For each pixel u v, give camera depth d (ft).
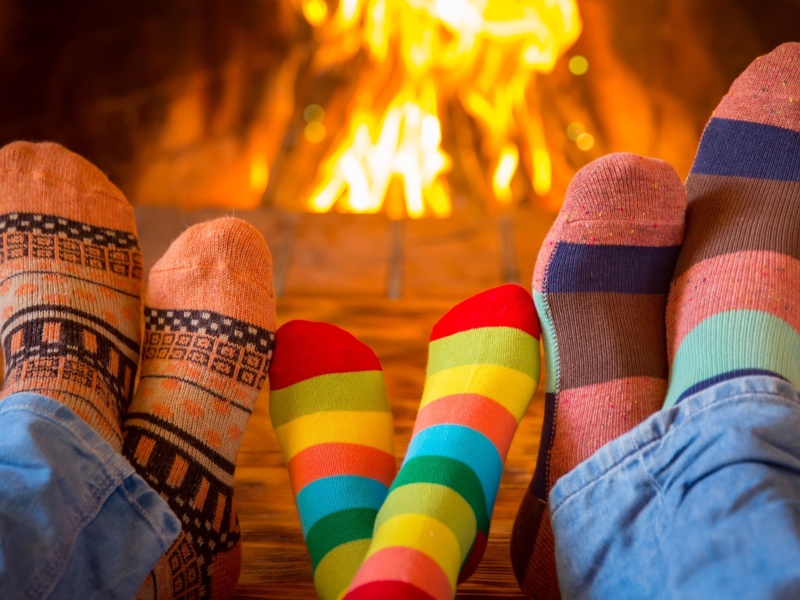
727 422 2.05
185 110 6.66
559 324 2.88
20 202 3.51
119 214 3.62
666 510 2.09
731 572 1.80
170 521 2.37
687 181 3.17
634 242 2.89
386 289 4.74
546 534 2.68
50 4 6.98
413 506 2.27
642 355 2.81
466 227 5.16
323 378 3.16
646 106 6.58
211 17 7.10
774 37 6.93
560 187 6.22
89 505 2.24
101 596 2.25
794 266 2.77
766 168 3.03
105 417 2.80
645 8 6.98
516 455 3.58
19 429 2.25
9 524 2.05
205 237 3.28
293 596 3.00
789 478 1.96
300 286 4.76
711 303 2.68
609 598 2.19
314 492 2.81
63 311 3.15
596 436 2.70
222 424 2.97
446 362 3.00
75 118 6.54
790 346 2.55
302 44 7.00
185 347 3.10
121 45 6.95
